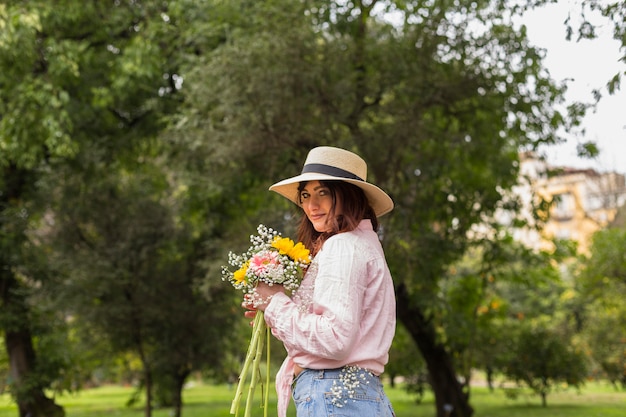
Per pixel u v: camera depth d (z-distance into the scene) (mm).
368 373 2189
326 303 2121
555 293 24031
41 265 12016
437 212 9766
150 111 12125
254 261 2291
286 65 8195
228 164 9414
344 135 9164
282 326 2180
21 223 11930
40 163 12281
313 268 2299
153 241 11953
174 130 9492
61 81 10477
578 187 26906
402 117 8852
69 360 12891
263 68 8125
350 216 2355
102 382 30625
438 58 8992
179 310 12070
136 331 12109
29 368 12477
